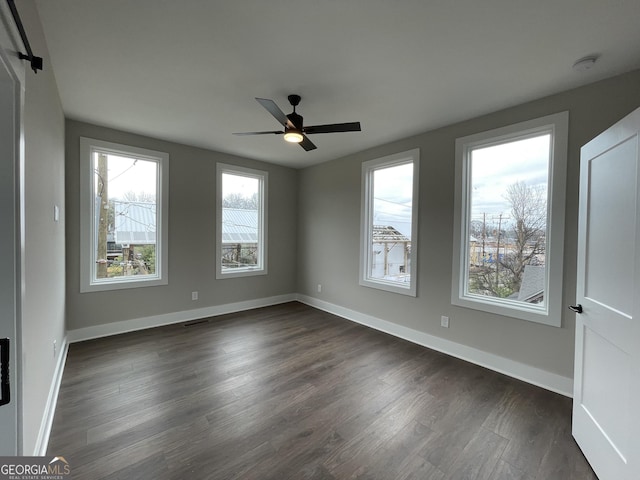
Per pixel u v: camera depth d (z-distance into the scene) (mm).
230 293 4688
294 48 1983
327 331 3889
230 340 3494
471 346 3031
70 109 2955
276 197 5223
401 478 1565
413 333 3561
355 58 2082
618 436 1446
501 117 2830
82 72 2275
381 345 3430
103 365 2785
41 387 1757
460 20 1700
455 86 2434
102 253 3598
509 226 2863
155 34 1847
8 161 1120
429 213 3398
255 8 1625
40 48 1715
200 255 4320
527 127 2654
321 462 1662
